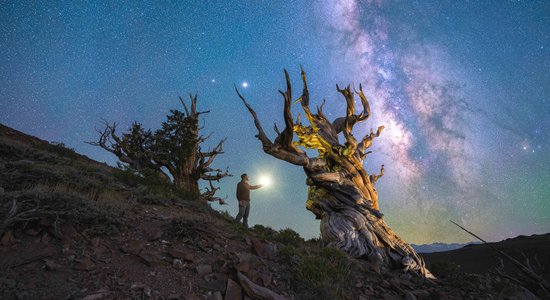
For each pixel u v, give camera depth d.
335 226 10.14
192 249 5.22
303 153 11.20
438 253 25.36
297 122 12.11
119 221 5.23
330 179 11.06
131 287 3.74
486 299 7.07
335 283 5.48
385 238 9.95
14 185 6.34
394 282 6.75
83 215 4.93
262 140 10.77
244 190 9.84
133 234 5.23
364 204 10.95
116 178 9.80
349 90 13.00
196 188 20.02
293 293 4.82
